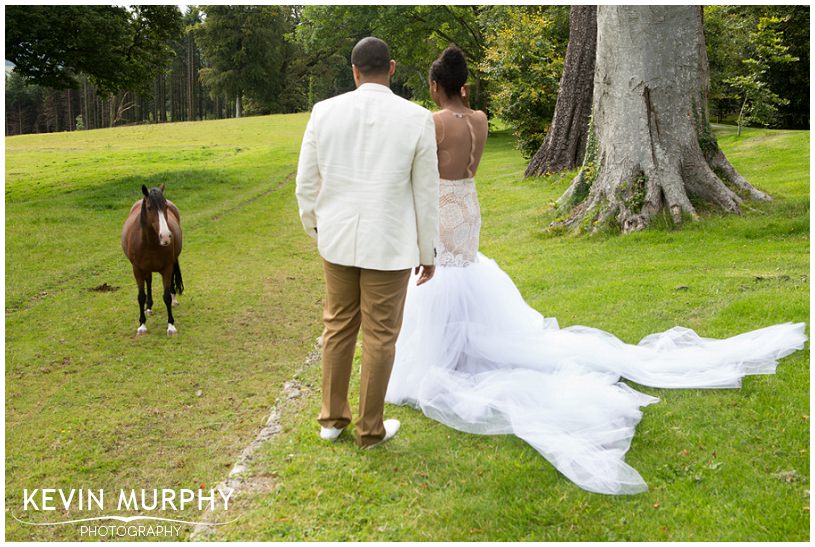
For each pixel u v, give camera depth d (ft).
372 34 100.83
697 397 11.78
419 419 11.89
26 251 31.68
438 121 12.20
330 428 11.17
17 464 12.19
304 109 205.05
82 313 22.17
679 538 8.21
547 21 59.67
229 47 174.60
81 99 241.55
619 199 25.63
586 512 8.82
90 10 56.08
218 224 39.01
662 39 24.71
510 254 25.27
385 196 9.92
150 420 13.91
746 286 17.48
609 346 13.42
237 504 9.73
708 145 26.20
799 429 10.30
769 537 8.07
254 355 17.98
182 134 116.57
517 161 60.75
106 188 52.75
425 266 10.80
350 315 10.78
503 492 9.40
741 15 72.59
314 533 8.80
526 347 13.03
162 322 21.13
